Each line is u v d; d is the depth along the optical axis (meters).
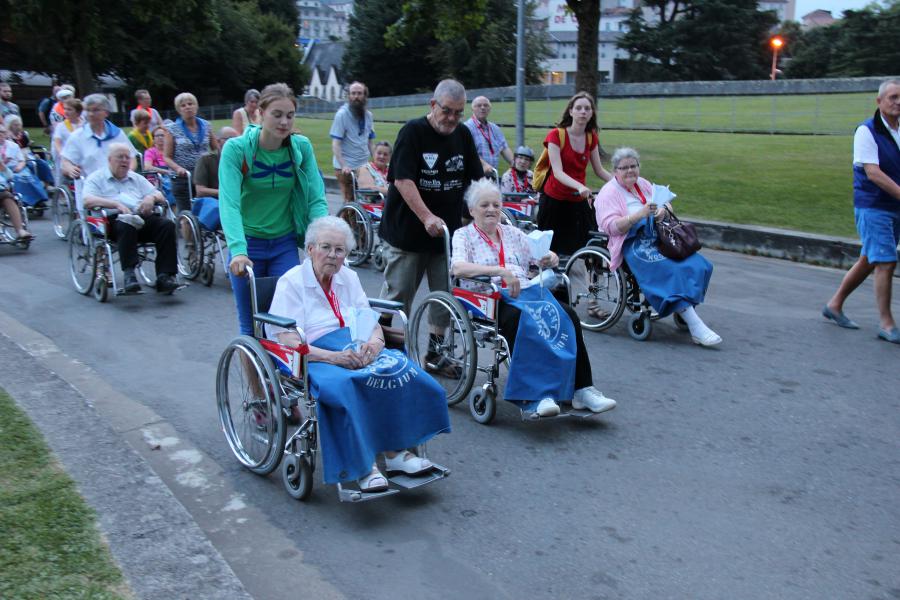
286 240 4.80
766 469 4.48
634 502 4.11
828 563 3.56
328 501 4.12
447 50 64.44
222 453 4.64
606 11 107.88
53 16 34.03
